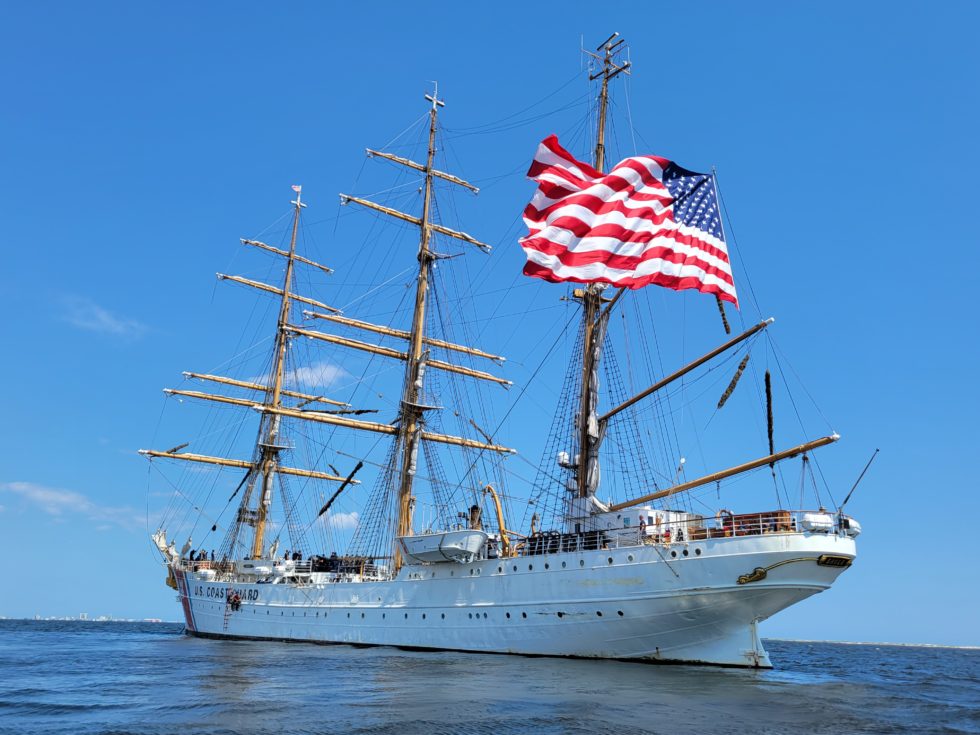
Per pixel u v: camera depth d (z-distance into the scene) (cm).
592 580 4212
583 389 5072
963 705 3161
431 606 5041
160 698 3006
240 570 7162
